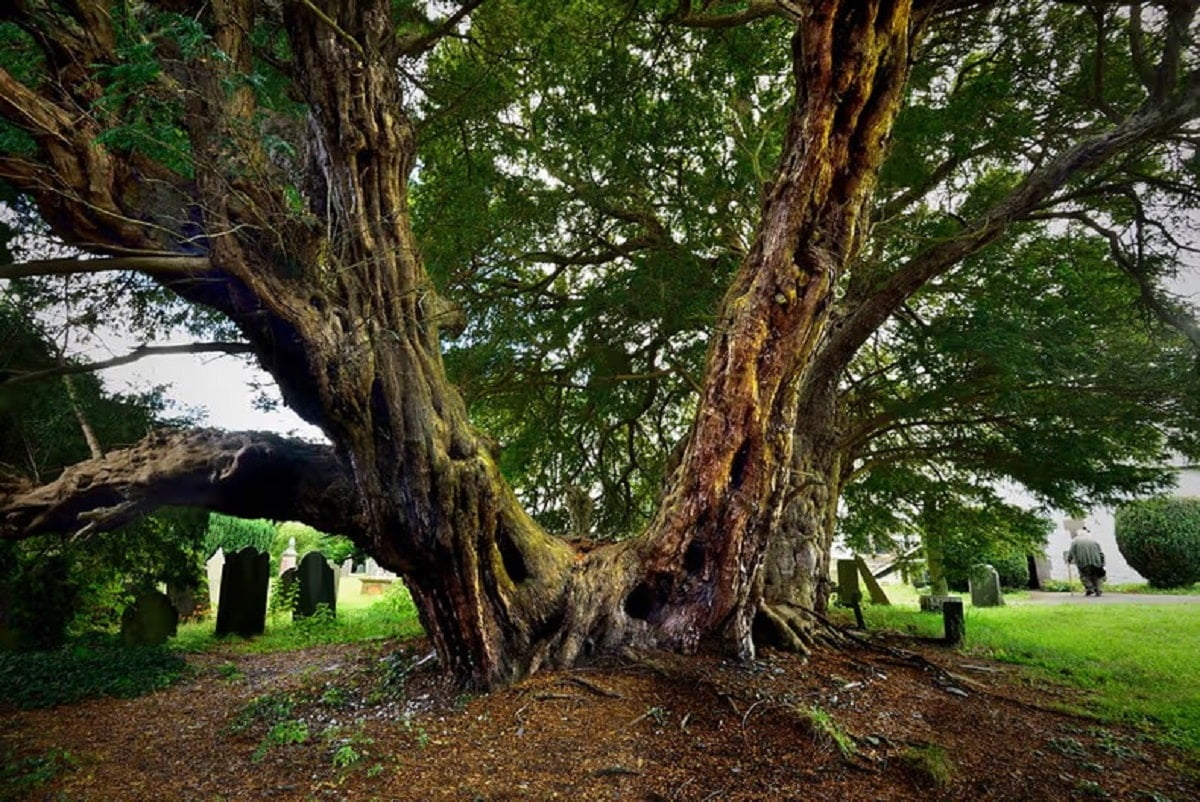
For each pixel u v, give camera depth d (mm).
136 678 6766
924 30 5191
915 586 16750
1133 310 7930
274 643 9305
